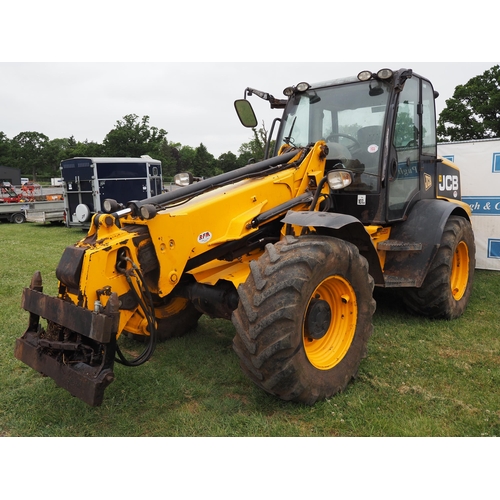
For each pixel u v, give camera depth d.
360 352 3.31
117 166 14.27
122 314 2.82
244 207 3.47
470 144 7.38
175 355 3.85
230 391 3.23
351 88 4.27
